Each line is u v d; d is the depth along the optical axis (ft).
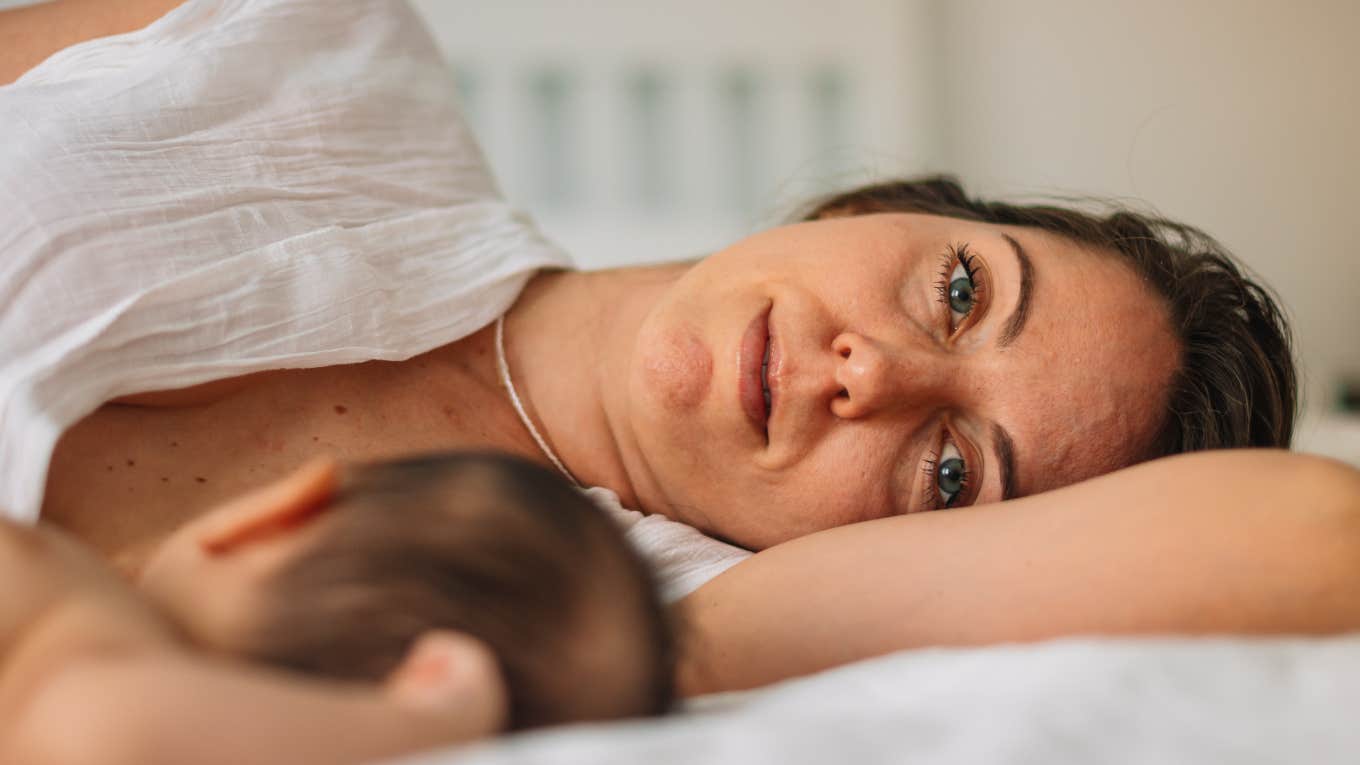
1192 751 1.39
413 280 3.43
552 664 1.55
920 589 2.34
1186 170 11.09
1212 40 10.98
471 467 1.69
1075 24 11.04
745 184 10.02
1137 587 2.14
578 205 9.78
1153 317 3.48
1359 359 10.91
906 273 3.42
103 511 2.66
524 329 3.78
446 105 4.09
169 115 3.17
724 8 9.86
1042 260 3.49
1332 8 10.83
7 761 1.32
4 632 1.49
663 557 3.03
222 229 3.02
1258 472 2.22
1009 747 1.36
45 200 2.75
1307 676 1.61
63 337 2.62
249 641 1.51
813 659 2.37
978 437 3.34
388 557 1.54
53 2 4.07
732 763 1.28
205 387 2.89
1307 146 10.96
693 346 3.34
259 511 1.61
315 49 3.71
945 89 11.09
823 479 3.29
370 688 1.46
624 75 9.75
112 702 1.24
